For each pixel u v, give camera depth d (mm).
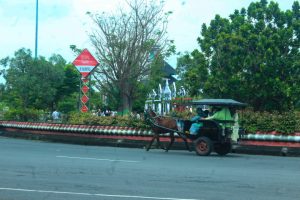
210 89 31062
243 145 24531
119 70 36938
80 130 30125
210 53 31812
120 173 14492
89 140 29625
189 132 22609
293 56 30234
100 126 29328
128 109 37875
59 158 18438
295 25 30531
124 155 20656
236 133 22188
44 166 15836
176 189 11875
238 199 10750
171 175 14234
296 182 13227
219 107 22531
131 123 28203
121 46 37094
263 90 29875
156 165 16750
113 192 11398
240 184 12758
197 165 17062
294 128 23625
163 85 52281
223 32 31219
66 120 33062
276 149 23828
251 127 24500
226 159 19969
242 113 24953
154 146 26797
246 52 30438
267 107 30359
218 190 11820
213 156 21703
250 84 30062
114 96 38469
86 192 11359
